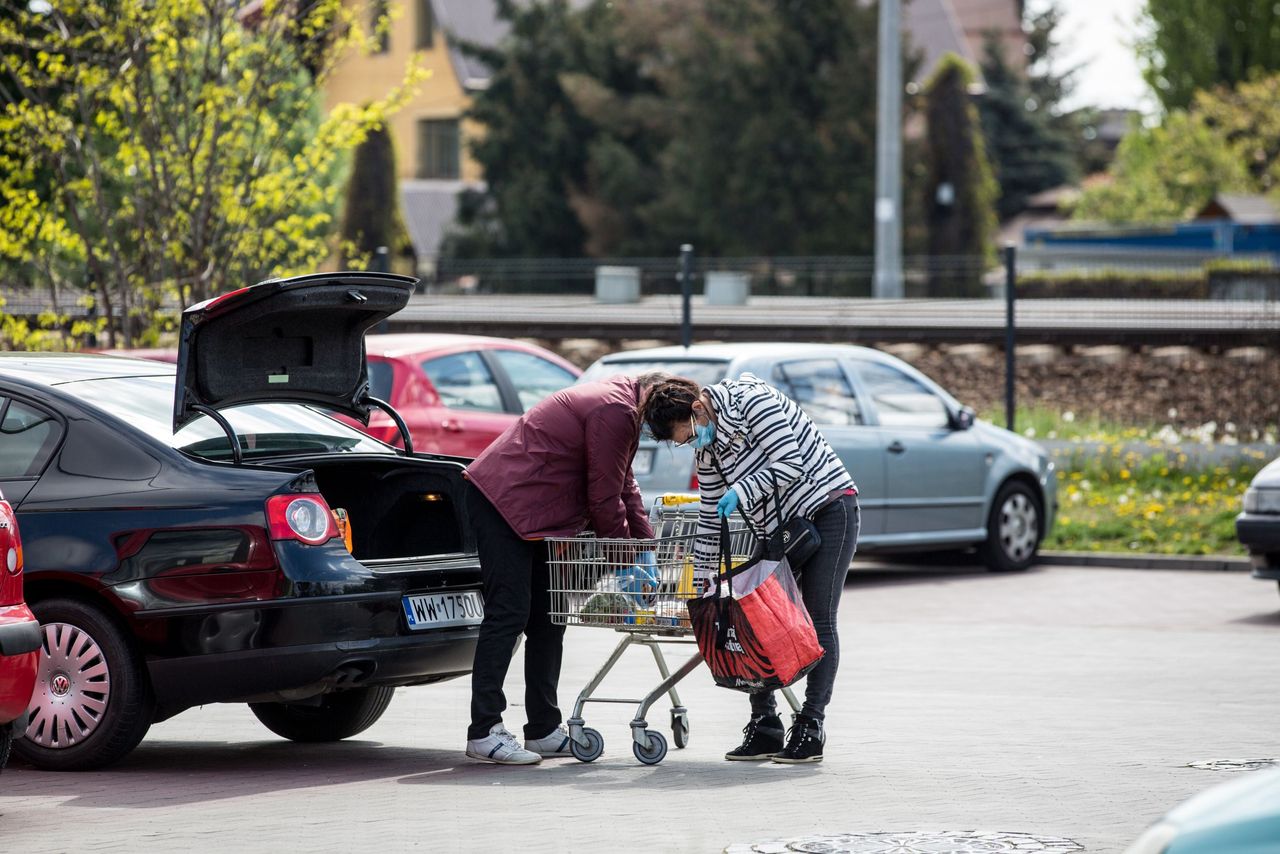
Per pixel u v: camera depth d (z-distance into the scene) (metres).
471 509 12.61
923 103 90.69
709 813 10.77
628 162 99.69
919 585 25.12
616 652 12.86
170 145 27.91
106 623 12.27
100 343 29.14
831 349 24.27
